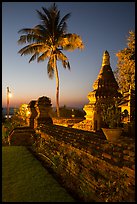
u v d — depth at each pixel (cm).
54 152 848
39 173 747
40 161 921
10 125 1734
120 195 406
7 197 564
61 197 545
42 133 1125
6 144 1380
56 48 2848
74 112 2933
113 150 478
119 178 419
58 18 2766
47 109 1316
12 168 822
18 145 1334
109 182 445
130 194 378
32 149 1191
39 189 605
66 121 2009
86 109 1145
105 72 1157
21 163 888
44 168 808
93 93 1098
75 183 609
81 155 604
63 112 2944
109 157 472
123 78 2350
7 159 962
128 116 985
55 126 1091
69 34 2708
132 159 403
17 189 612
